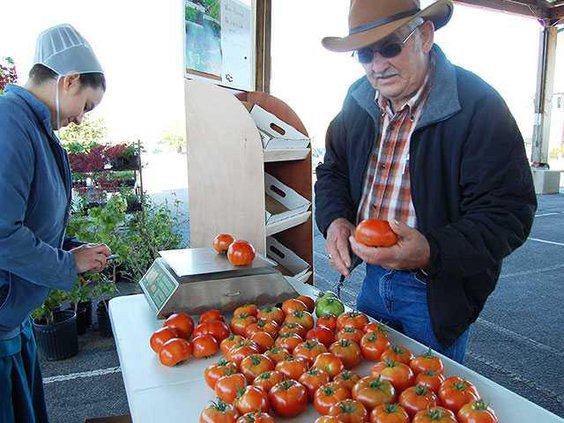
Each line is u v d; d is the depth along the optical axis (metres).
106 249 1.59
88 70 1.45
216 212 2.08
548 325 3.61
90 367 3.03
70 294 3.08
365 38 1.28
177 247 3.68
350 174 1.65
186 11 2.01
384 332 1.28
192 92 2.05
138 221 3.82
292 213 2.32
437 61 1.42
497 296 4.26
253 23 2.78
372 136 1.54
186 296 1.45
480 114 1.28
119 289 4.23
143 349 1.32
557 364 3.01
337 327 1.36
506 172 1.26
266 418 0.86
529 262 5.43
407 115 1.46
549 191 11.39
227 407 0.91
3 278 1.38
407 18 1.25
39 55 1.43
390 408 0.86
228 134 2.01
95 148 4.78
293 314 1.38
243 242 1.59
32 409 1.57
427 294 1.38
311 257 2.54
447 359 1.24
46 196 1.44
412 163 1.39
